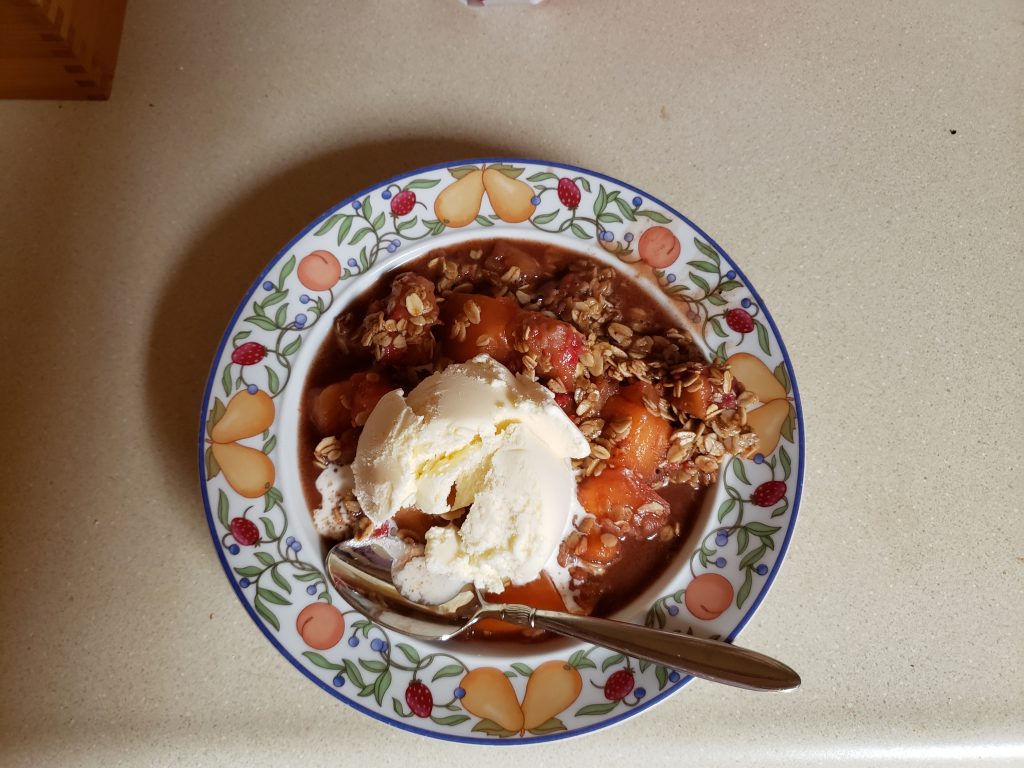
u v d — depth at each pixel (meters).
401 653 0.28
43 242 0.34
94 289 0.33
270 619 0.28
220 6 0.37
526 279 0.32
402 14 0.37
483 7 0.38
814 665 0.31
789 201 0.36
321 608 0.29
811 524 0.33
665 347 0.32
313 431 0.31
